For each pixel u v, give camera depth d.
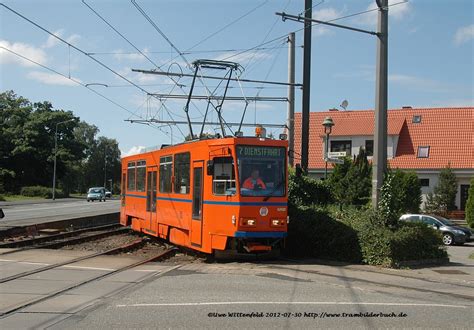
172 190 17.55
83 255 15.88
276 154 14.62
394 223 15.81
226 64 19.91
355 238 15.16
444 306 9.20
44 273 12.33
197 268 13.65
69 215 37.00
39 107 99.25
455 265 15.64
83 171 136.62
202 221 15.11
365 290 10.70
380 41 16.44
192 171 15.95
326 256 15.86
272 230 14.31
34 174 90.75
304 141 20.94
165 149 18.59
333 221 16.02
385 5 16.38
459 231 28.22
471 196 33.66
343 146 46.16
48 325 7.56
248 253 14.53
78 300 9.30
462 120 44.88
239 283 11.24
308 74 21.06
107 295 9.77
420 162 43.19
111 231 24.84
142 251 18.16
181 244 16.83
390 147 44.75
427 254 15.70
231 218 14.09
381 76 16.38
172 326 7.50
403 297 10.03
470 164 41.78
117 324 7.61
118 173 143.25
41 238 20.02
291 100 24.34
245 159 14.25
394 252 14.69
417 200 32.44
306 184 19.81
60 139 94.81
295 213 17.42
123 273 12.59
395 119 46.09
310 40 21.06
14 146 89.19
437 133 44.69
